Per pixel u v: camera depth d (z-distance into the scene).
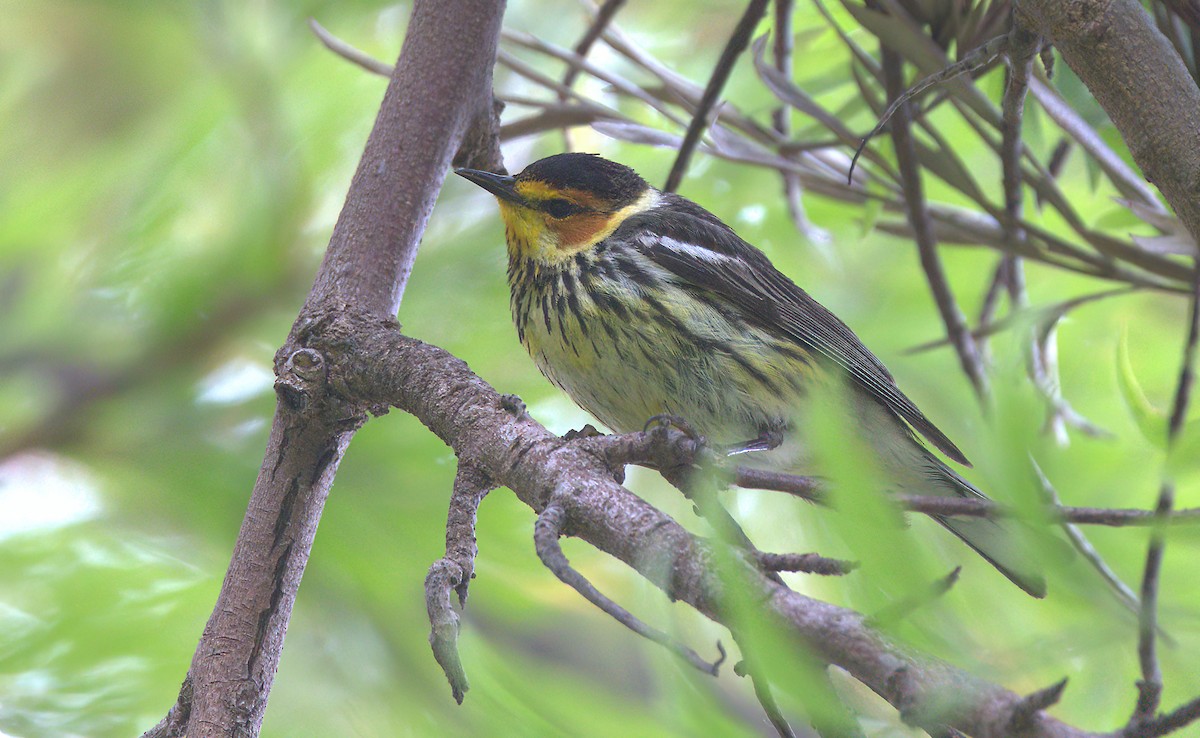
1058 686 3.05
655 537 4.28
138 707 6.85
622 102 9.48
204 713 5.57
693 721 3.58
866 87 7.12
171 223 8.05
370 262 6.21
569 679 6.64
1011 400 3.00
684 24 9.78
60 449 7.60
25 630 6.98
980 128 7.07
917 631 3.29
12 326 7.79
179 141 8.06
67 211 8.05
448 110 6.54
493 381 8.52
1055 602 3.50
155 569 7.33
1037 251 7.11
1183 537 3.47
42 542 7.28
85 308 7.85
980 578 3.73
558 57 8.00
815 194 9.12
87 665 6.93
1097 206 8.83
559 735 6.00
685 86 8.03
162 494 7.52
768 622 3.21
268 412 7.85
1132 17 4.62
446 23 6.59
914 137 7.13
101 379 7.77
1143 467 4.06
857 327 9.72
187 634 7.15
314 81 8.20
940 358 9.58
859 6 6.57
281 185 8.02
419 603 7.54
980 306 9.39
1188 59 5.76
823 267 10.08
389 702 7.59
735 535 4.16
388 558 7.36
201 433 7.73
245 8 8.10
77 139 8.20
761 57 7.20
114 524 7.45
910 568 2.98
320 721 7.46
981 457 3.02
